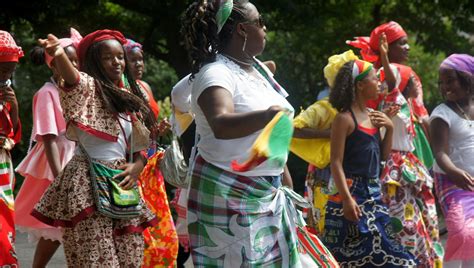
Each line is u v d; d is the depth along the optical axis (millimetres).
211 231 4383
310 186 7152
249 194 4363
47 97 6883
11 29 18672
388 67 7504
